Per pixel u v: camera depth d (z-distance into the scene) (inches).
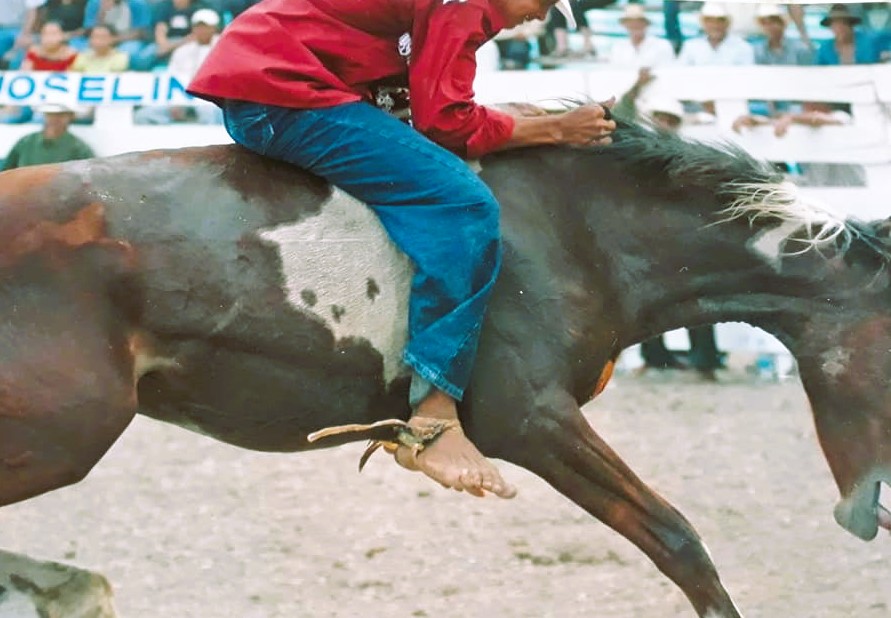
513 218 183.2
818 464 317.1
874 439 189.2
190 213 168.7
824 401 192.5
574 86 421.1
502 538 269.4
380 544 266.4
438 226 173.8
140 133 435.8
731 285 194.1
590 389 190.2
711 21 419.8
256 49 173.3
